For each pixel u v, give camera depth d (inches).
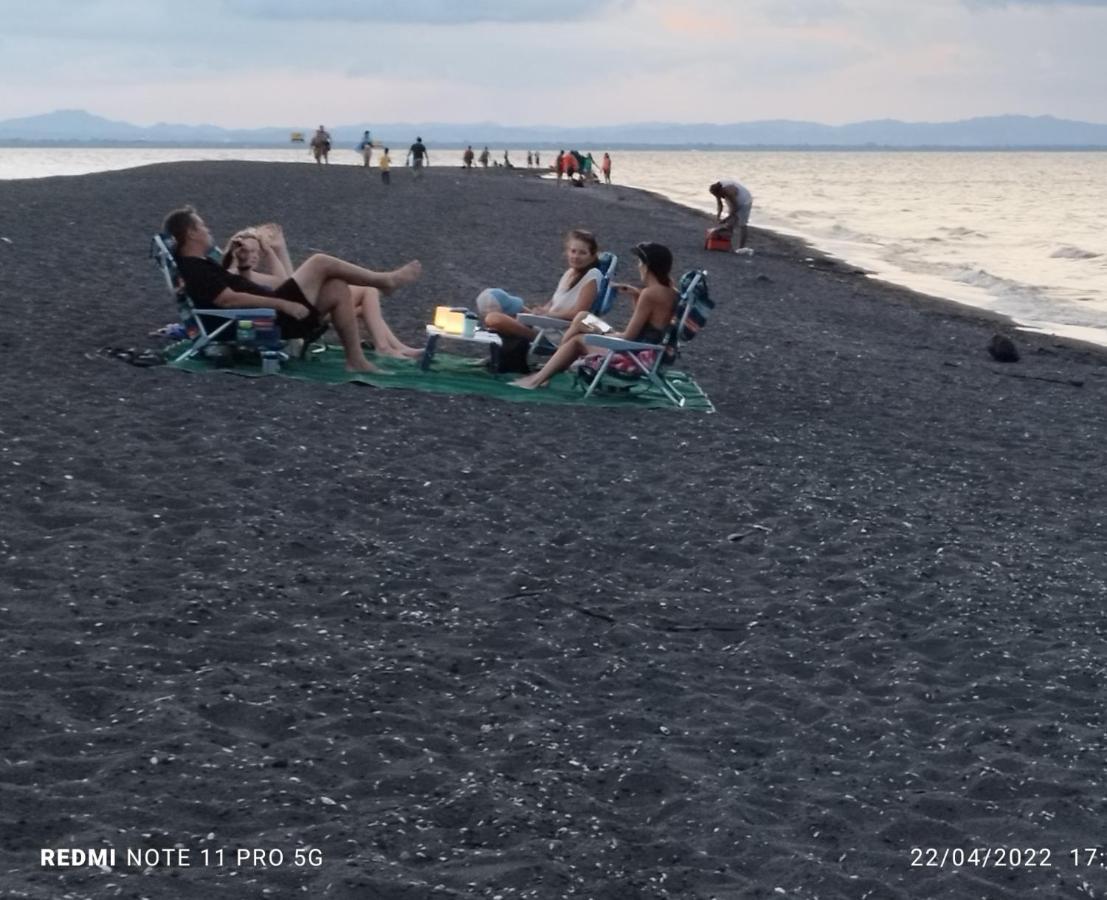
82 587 229.1
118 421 341.4
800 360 580.4
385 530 281.4
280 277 434.6
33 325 469.1
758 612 252.4
